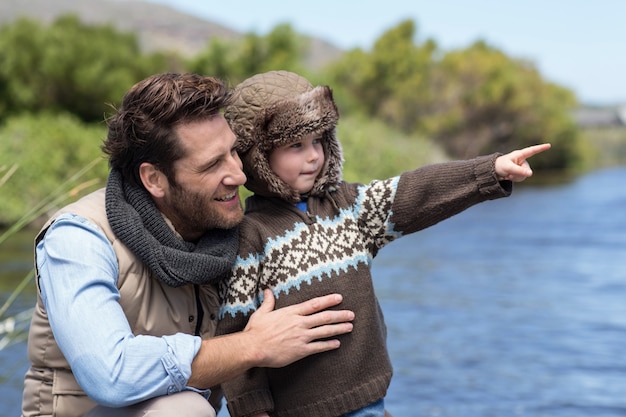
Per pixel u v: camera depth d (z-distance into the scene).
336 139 2.74
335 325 2.58
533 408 5.06
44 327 2.50
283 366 2.63
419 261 12.20
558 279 10.34
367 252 2.78
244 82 2.73
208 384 2.38
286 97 2.62
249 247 2.65
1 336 6.27
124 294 2.45
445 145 39.62
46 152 16.97
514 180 2.67
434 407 5.08
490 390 5.46
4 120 24.48
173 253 2.45
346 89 40.12
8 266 11.16
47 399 2.54
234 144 2.54
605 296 9.11
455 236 15.67
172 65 31.94
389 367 2.75
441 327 7.52
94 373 2.24
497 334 7.22
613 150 67.75
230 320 2.62
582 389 5.49
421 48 41.97
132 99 2.48
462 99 39.44
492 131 40.56
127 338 2.29
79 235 2.40
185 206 2.50
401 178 2.76
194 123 2.44
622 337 7.07
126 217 2.45
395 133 30.05
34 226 15.64
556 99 45.69
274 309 2.65
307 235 2.68
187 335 2.37
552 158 46.00
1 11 76.00
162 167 2.47
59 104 26.16
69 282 2.33
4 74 25.11
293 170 2.66
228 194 2.52
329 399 2.65
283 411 2.70
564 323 7.67
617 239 14.53
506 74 40.06
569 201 23.59
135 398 2.26
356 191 2.79
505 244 14.23
